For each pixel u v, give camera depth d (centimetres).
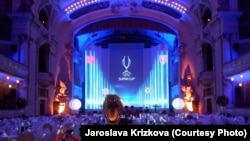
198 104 3055
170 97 3769
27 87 2383
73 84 3347
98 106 3766
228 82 2366
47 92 2855
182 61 3350
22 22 2364
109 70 3784
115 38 3891
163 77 3797
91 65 3825
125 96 3734
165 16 3388
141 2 3225
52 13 2889
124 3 3247
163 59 3722
